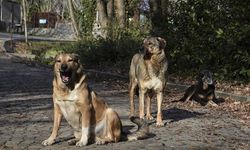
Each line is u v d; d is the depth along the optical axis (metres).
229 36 16.44
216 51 17.11
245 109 12.45
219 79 16.58
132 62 10.27
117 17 25.50
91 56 23.89
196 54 17.66
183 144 8.05
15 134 8.58
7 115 10.70
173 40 18.72
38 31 60.75
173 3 20.48
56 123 7.67
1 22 61.66
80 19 31.45
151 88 9.62
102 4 26.05
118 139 7.83
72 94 7.27
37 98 13.69
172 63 18.77
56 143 7.78
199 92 13.31
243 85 15.91
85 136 7.49
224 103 13.52
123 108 12.05
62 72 7.12
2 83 17.36
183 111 11.91
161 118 9.70
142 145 7.79
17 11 66.12
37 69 24.23
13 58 31.25
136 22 25.75
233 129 9.62
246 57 16.02
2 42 37.38
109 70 21.77
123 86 17.67
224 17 17.52
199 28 17.95
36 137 8.31
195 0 18.31
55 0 75.25
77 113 7.42
